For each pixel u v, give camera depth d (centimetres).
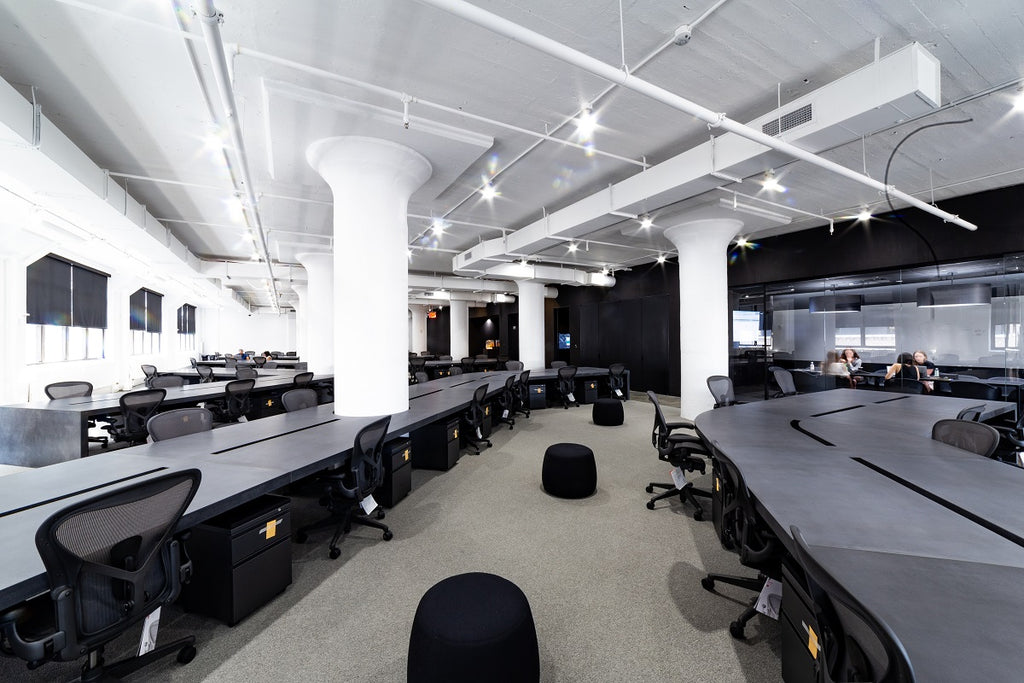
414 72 304
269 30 259
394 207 415
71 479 229
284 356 1902
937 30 268
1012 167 471
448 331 2191
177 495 163
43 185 397
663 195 452
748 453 267
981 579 125
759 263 823
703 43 281
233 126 289
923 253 604
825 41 279
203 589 213
